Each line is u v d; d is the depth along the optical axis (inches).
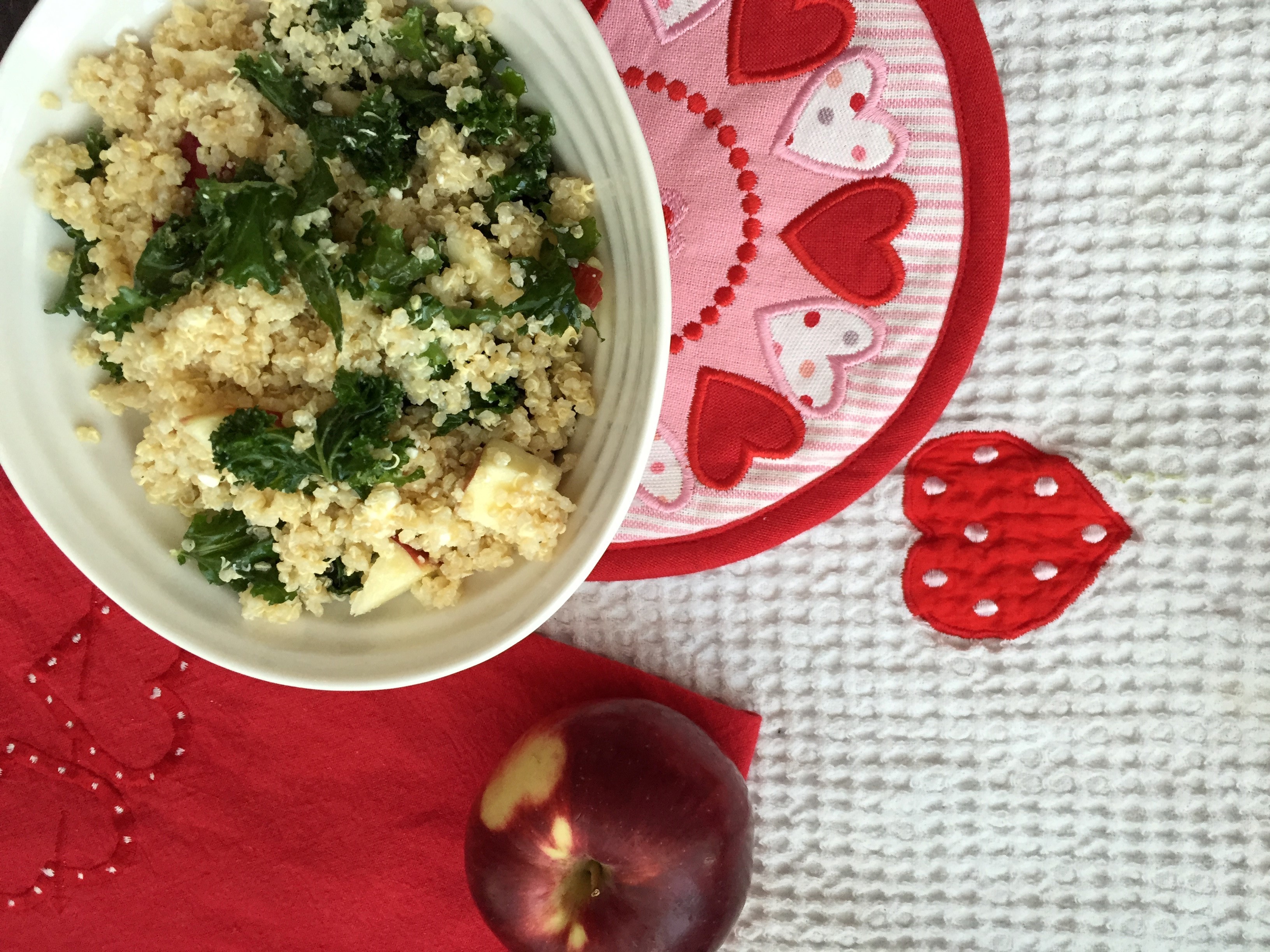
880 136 11.6
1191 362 12.9
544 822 11.7
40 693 13.1
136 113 9.9
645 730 11.8
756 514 12.4
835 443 12.1
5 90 9.4
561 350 10.4
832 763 13.6
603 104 9.5
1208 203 12.7
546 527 10.2
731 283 11.9
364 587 10.4
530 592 10.2
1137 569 13.2
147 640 13.1
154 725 13.2
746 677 13.5
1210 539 13.1
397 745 13.3
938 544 13.2
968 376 13.1
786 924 13.7
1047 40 12.5
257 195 9.7
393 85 10.1
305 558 10.2
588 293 10.3
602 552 9.8
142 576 10.2
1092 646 13.3
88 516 10.1
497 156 10.1
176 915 13.4
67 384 10.2
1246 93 12.5
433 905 13.4
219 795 13.3
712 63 11.5
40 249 10.0
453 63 10.0
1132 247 12.9
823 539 13.3
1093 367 13.0
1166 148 12.7
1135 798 13.4
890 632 13.4
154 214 10.0
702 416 12.2
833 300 11.9
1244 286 12.8
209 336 9.8
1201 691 13.3
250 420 9.9
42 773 13.2
